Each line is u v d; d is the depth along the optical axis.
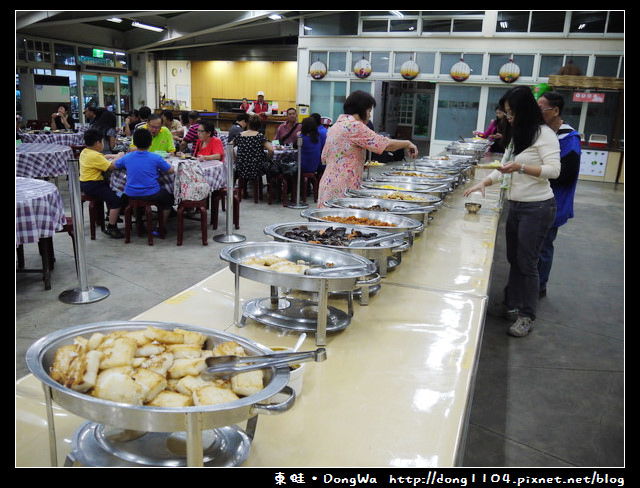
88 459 0.85
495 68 9.82
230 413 0.77
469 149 5.79
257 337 1.33
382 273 1.81
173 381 0.89
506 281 4.15
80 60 13.55
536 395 2.41
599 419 2.23
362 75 10.62
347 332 1.39
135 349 0.92
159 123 5.52
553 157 2.36
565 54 9.33
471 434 2.09
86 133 4.27
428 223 2.73
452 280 1.86
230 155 4.50
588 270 4.43
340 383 1.13
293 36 13.54
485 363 2.70
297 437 0.94
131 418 0.75
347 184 2.80
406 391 1.10
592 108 9.50
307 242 1.66
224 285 1.71
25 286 3.36
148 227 4.39
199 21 12.16
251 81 15.17
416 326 1.44
